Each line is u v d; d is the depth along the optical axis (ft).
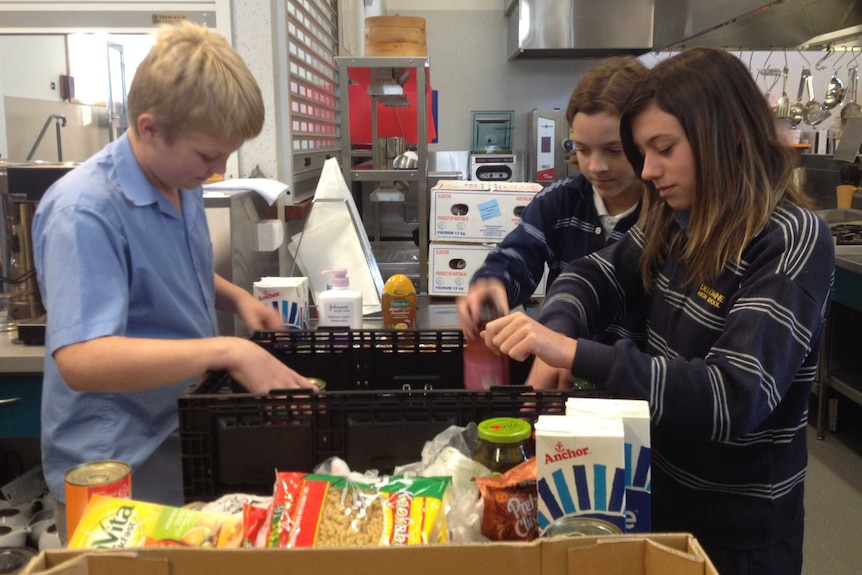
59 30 8.20
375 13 14.85
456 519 2.56
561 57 16.67
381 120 10.77
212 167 4.06
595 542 2.02
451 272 7.64
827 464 10.57
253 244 6.97
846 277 10.30
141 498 3.68
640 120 3.54
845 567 7.98
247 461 3.10
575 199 5.74
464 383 4.23
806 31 11.21
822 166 15.05
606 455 2.48
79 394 4.20
